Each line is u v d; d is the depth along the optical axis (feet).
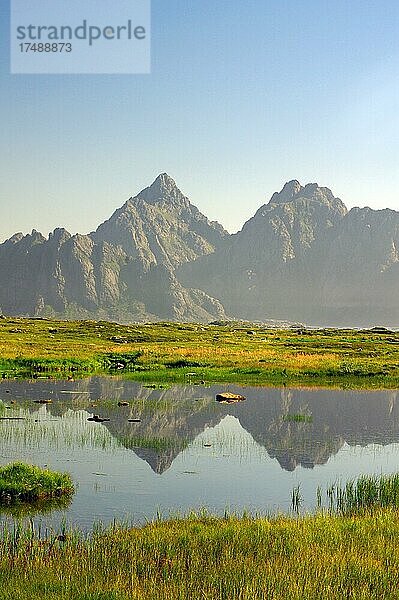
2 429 147.23
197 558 60.80
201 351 334.03
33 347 344.08
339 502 90.58
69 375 261.24
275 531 69.62
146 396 206.90
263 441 141.69
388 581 54.08
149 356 310.45
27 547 67.15
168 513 86.99
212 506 91.35
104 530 74.69
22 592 52.24
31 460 118.01
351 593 51.65
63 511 87.66
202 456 125.59
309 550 62.34
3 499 92.22
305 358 307.78
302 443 140.67
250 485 104.27
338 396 213.66
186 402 195.72
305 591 51.75
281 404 195.72
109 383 238.68
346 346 405.59
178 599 50.72
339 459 126.00
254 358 307.17
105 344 394.11
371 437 148.66
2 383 234.17
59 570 57.72
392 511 79.82
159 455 125.39
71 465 115.14
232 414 176.96
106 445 132.26
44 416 165.89
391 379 258.57
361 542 65.26
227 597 51.26
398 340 495.00
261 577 55.01
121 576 56.18
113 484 102.89
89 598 50.57
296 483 106.11
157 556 62.18
